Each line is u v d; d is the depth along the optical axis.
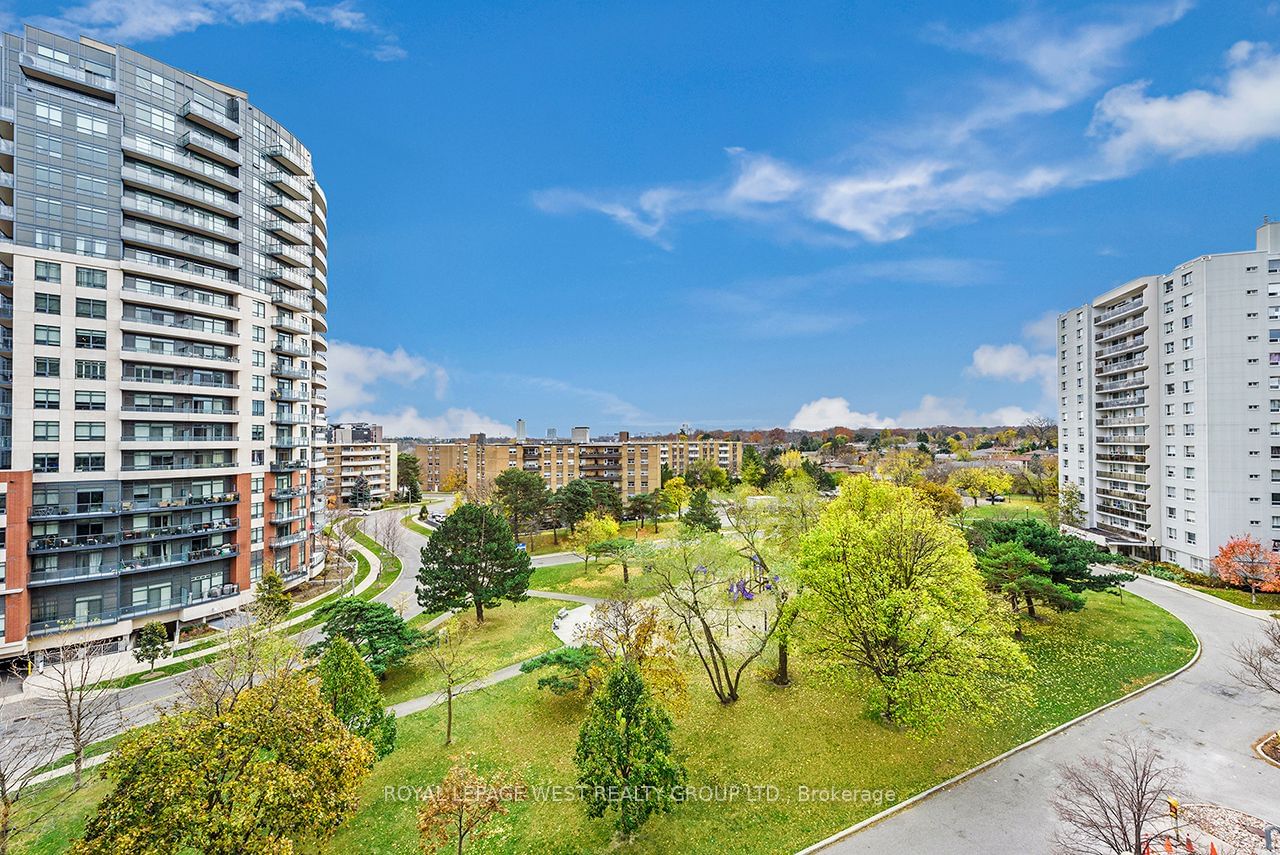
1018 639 34.94
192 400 44.03
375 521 91.44
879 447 168.12
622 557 48.66
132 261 40.75
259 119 50.25
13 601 35.19
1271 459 49.25
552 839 18.84
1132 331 62.00
